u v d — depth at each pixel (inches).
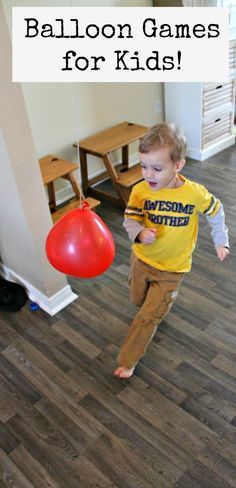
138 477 56.6
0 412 66.2
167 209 55.4
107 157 106.6
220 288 85.7
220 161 133.1
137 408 64.7
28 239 72.6
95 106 116.4
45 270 77.3
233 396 65.3
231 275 88.9
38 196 69.1
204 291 85.1
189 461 57.7
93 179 122.3
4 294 85.1
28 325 80.5
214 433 60.6
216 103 128.6
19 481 57.5
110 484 56.2
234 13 116.5
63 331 78.7
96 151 106.3
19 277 86.7
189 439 60.2
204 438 60.2
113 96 119.7
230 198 113.3
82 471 57.8
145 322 63.2
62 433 62.5
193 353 72.4
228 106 133.7
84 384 69.1
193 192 55.2
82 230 52.8
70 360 73.2
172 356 72.2
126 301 84.2
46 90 103.1
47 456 59.9
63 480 57.1
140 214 56.7
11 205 69.9
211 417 62.7
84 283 89.4
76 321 80.4
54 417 64.7
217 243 59.8
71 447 60.6
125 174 112.3
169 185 54.7
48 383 69.8
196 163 132.9
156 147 49.4
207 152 134.2
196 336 75.4
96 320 80.4
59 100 107.0
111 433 61.8
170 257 59.6
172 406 64.6
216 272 90.0
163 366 70.6
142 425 62.5
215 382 67.5
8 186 66.8
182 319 79.0
